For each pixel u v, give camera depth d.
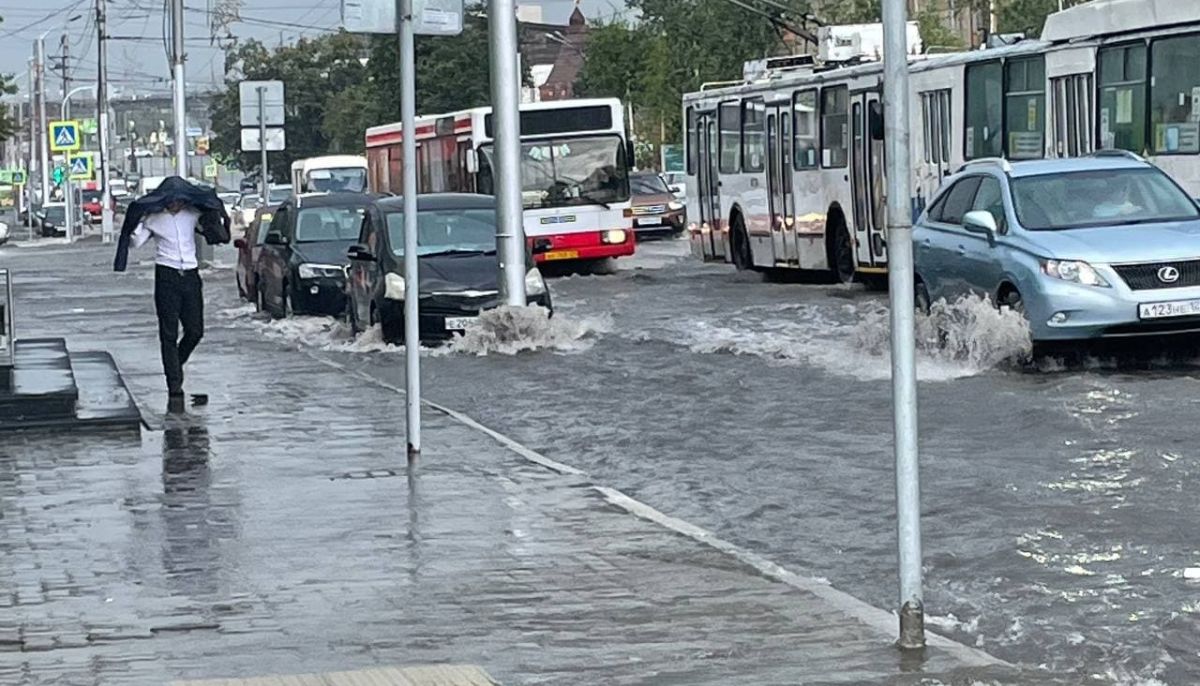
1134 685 10.26
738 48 86.44
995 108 37.62
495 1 31.77
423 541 14.41
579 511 15.58
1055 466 17.47
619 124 53.16
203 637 11.46
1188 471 16.91
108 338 35.91
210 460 18.81
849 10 81.69
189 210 23.25
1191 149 31.00
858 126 43.34
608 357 29.44
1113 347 25.47
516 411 23.50
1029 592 12.68
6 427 20.88
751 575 12.98
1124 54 32.78
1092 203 26.05
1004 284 25.33
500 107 31.62
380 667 10.62
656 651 10.88
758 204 50.00
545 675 10.40
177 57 70.19
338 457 18.91
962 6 86.81
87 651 11.13
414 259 18.66
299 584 12.97
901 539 10.77
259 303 43.34
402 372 28.78
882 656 10.66
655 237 80.06
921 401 22.33
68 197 111.56
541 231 52.62
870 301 39.34
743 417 21.92
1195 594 12.44
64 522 15.48
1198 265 24.34
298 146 142.50
